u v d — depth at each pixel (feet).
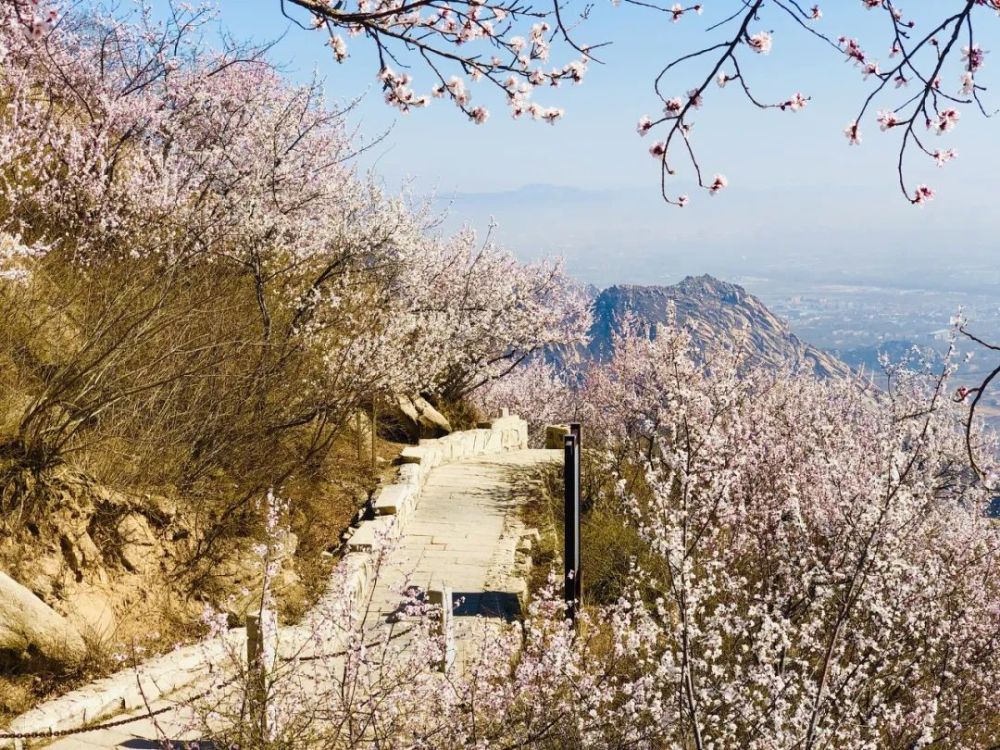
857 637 28.63
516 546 47.88
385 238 56.75
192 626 32.63
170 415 36.40
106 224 41.78
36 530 30.12
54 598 29.25
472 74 15.08
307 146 55.72
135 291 38.52
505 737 23.62
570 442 35.81
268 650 23.26
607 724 24.18
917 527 33.96
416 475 55.57
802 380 53.67
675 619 27.78
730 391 34.06
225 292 45.57
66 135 44.14
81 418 32.83
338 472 52.42
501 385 107.34
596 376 86.48
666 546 24.82
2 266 34.06
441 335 68.18
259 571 36.73
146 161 45.73
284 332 47.80
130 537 32.94
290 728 21.57
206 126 52.34
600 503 55.31
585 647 28.19
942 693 31.50
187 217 45.24
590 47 12.78
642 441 63.10
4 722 24.59
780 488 36.22
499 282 79.92
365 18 13.25
